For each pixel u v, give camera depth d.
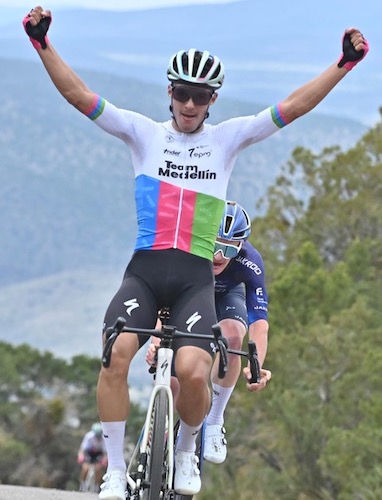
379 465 34.53
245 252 14.13
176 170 12.30
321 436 40.50
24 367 94.94
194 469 11.93
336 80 12.17
